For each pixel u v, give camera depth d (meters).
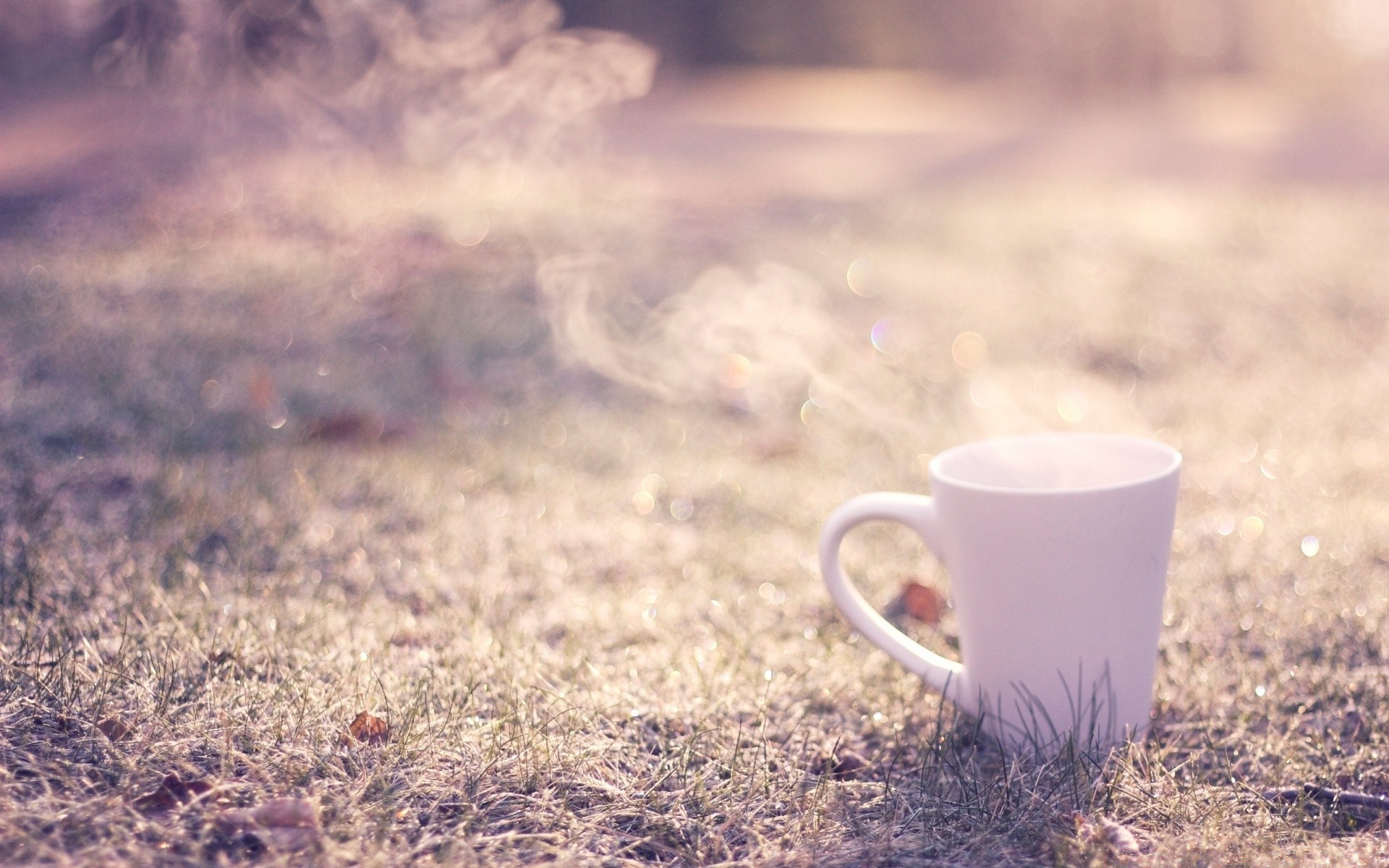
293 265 4.95
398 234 5.80
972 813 1.28
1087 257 5.55
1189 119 16.42
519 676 1.62
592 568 2.17
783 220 6.71
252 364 3.56
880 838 1.23
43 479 2.47
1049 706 1.42
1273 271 4.99
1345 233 5.90
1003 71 22.52
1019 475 1.60
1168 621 1.88
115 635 1.66
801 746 1.48
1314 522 2.32
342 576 2.05
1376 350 3.78
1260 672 1.68
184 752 1.28
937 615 1.97
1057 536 1.38
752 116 16.11
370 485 2.57
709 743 1.46
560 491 2.63
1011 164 10.48
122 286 4.41
